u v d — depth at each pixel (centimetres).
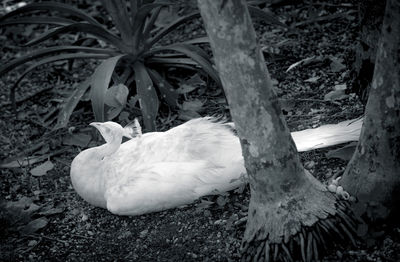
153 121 431
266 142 275
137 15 449
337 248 293
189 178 349
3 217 385
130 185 352
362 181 302
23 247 362
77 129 473
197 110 463
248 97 267
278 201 288
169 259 325
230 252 317
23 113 511
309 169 367
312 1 572
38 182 425
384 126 286
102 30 465
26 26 658
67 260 345
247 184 363
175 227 351
